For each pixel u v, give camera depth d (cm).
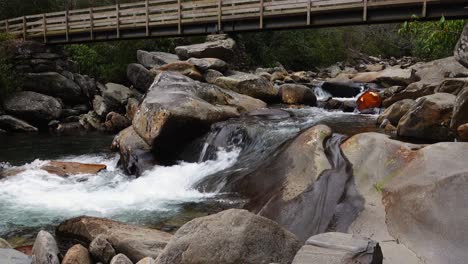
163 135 1036
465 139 651
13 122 1756
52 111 1862
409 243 471
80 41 2059
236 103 1334
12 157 1295
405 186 539
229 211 430
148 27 1861
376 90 1738
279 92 1666
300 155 727
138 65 2091
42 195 877
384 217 527
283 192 669
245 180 793
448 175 507
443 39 1168
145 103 1099
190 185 895
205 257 403
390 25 4862
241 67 2897
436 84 1158
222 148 1023
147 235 582
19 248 609
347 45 4353
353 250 371
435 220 475
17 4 2589
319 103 1627
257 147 973
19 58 1975
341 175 635
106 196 863
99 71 2372
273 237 416
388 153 622
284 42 3478
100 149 1399
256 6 1569
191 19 1745
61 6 2877
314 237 403
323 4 1394
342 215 567
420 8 1223
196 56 2141
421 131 776
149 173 988
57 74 2000
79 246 542
